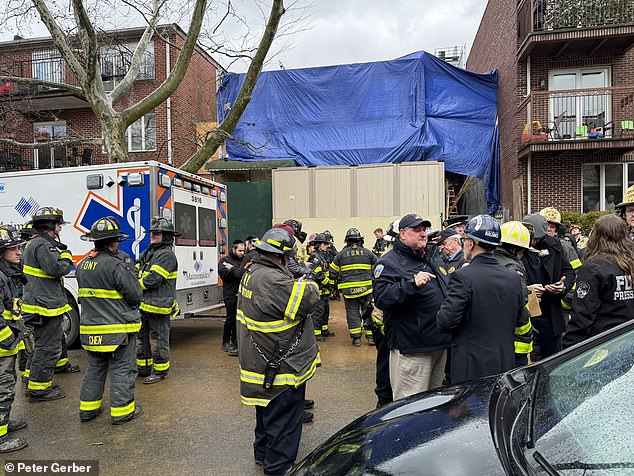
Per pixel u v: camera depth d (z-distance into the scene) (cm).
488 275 311
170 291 596
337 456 206
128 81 1175
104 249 465
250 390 340
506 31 1561
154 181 694
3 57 1761
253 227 1509
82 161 1848
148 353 619
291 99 1639
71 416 486
